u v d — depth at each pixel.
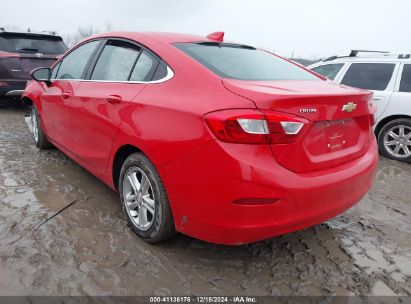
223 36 3.32
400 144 5.55
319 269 2.64
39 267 2.44
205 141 2.19
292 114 2.19
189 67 2.58
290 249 2.86
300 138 2.21
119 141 2.84
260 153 2.13
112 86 3.08
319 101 2.29
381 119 5.69
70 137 3.75
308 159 2.30
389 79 5.68
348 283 2.51
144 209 2.75
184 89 2.49
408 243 3.09
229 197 2.14
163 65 2.73
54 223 2.99
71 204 3.35
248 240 2.25
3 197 3.41
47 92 4.22
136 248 2.72
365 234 3.20
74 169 4.23
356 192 2.62
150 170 2.59
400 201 3.98
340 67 6.25
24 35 7.80
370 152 2.89
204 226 2.30
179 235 2.90
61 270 2.43
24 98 5.01
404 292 2.46
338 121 2.52
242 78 2.57
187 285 2.38
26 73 7.64
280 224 2.20
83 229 2.93
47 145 4.84
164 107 2.47
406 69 5.58
